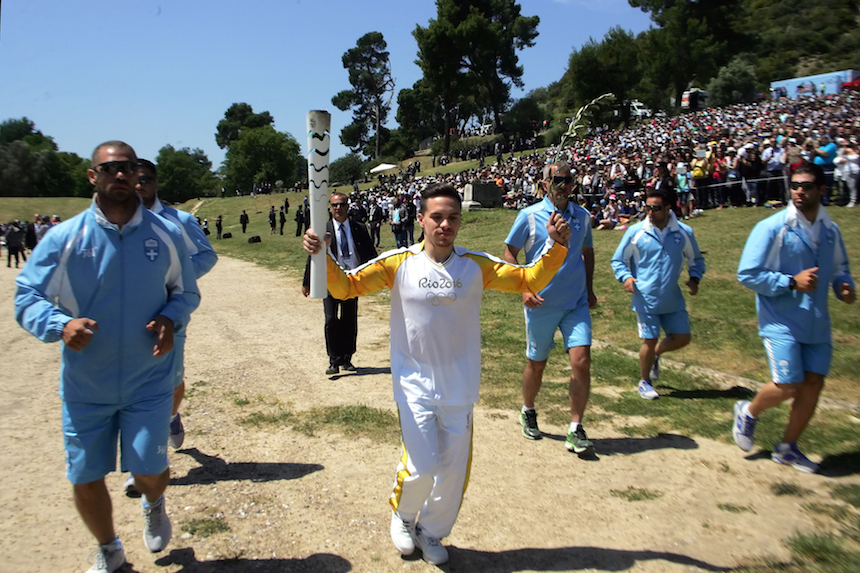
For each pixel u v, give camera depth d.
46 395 6.13
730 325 8.01
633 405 5.79
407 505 3.25
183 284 3.14
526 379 4.99
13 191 81.38
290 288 14.53
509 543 3.51
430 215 3.14
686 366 6.89
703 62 69.44
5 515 3.70
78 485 2.95
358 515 3.78
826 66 103.75
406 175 59.72
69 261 2.85
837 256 4.36
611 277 11.56
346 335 7.01
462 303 3.19
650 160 20.09
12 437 4.94
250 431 5.15
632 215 18.47
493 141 72.06
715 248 12.59
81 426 2.94
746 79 64.62
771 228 4.29
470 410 3.29
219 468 4.42
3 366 7.34
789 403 5.65
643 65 70.25
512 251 4.89
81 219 2.89
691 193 16.84
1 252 33.41
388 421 5.34
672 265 5.91
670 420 5.40
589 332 4.71
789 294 4.28
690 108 64.44
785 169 16.39
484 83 74.31
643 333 6.01
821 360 4.29
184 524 3.63
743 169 17.06
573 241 4.73
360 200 35.59
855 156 14.76
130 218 2.96
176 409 4.58
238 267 19.89
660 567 3.24
